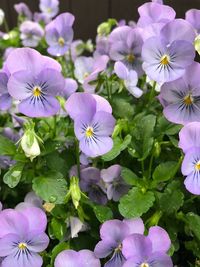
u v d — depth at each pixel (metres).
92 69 0.42
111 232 0.30
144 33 0.32
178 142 0.31
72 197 0.30
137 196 0.31
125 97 0.38
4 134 0.38
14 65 0.30
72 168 0.34
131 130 0.34
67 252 0.29
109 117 0.30
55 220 0.32
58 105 0.30
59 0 0.61
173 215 0.32
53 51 0.42
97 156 0.32
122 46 0.38
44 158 0.33
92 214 0.33
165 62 0.31
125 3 0.57
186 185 0.29
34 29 0.52
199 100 0.31
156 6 0.34
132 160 0.35
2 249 0.29
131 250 0.28
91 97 0.29
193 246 0.32
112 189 0.34
